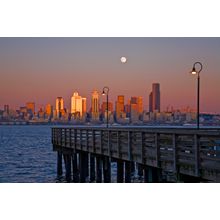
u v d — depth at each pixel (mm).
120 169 23094
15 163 50906
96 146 24938
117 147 21328
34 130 195375
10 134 141875
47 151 68375
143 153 18328
